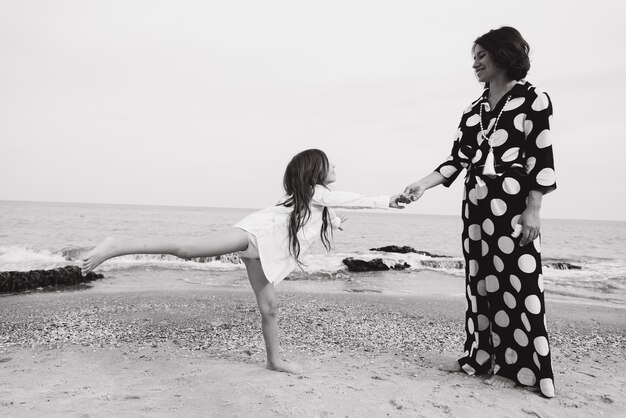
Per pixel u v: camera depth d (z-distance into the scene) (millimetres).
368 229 45625
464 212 3725
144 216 53281
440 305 8430
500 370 3502
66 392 3189
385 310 7715
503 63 3402
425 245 27516
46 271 10812
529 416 2875
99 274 12047
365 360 4215
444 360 4277
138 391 3189
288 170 3537
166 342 4996
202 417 2678
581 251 26047
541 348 3275
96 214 55469
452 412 2877
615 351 5066
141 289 10336
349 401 2979
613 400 3191
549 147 3285
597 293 10938
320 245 24641
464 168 3830
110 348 4703
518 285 3357
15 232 26500
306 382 3328
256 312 7141
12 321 6500
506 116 3426
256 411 2748
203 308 7492
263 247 3338
